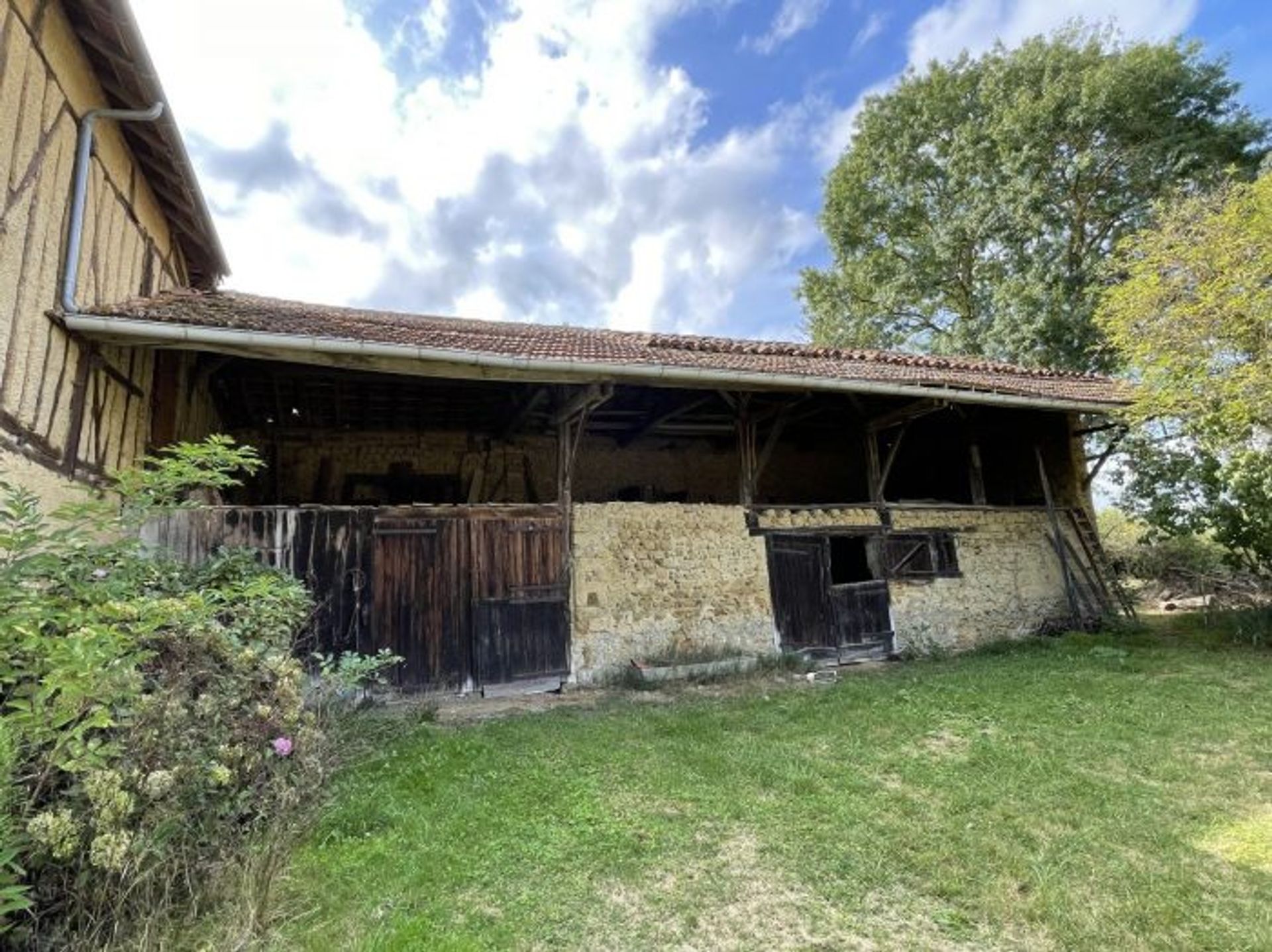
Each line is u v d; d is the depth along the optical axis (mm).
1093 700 5297
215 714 2682
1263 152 13820
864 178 19359
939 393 7199
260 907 2289
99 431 4883
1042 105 14672
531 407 8188
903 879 2650
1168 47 14352
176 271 7137
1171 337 7703
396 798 3377
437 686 5867
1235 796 3436
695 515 7285
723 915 2418
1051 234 15328
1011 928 2326
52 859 1983
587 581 6648
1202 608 10023
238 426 9891
